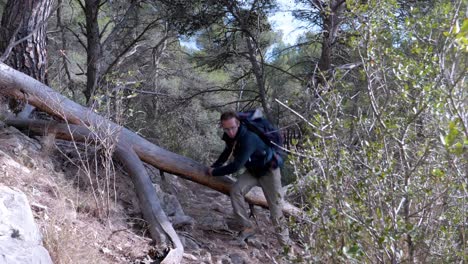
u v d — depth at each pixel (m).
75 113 6.18
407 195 3.51
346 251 3.12
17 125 6.25
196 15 13.82
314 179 3.79
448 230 3.53
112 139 5.63
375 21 4.12
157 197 5.67
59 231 4.21
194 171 6.36
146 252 4.96
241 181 5.83
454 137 2.76
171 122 14.58
